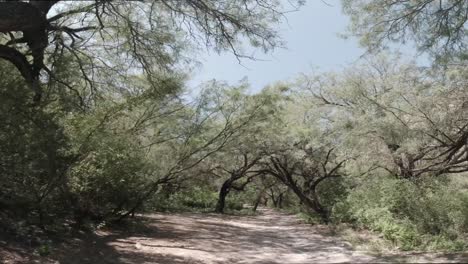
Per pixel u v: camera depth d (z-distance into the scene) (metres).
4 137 8.42
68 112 10.45
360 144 16.11
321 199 23.36
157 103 13.48
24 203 9.38
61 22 10.74
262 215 29.14
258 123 17.69
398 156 15.73
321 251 11.30
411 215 13.12
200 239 13.23
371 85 15.91
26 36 9.77
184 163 16.53
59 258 8.32
